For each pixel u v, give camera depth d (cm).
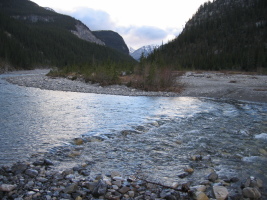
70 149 777
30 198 444
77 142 847
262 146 840
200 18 17600
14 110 1451
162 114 1444
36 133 966
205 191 506
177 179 569
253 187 527
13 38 13550
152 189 509
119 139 907
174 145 843
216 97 2495
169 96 2584
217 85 3356
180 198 474
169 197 464
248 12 14488
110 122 1198
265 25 12194
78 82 3994
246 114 1491
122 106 1752
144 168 636
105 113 1448
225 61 8638
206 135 977
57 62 14362
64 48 17962
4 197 446
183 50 12506
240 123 1216
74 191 480
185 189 504
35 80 4119
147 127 1102
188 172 611
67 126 1097
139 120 1255
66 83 3716
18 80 4116
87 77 4097
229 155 747
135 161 687
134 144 848
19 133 961
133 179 551
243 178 580
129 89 3098
